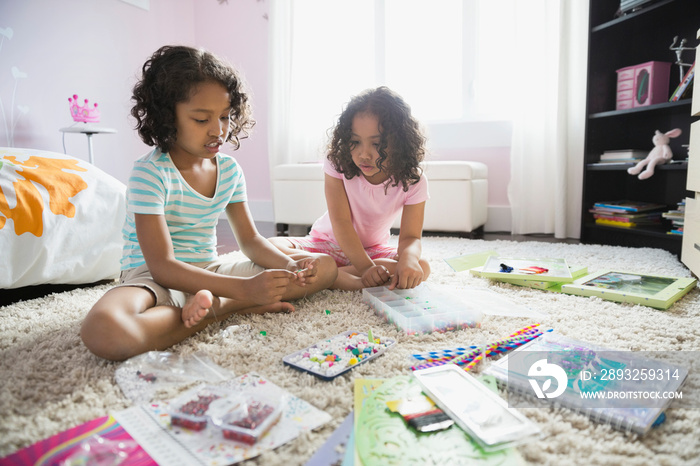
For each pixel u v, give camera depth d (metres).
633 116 2.26
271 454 0.57
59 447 0.57
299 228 2.92
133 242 1.07
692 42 2.10
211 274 0.96
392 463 0.55
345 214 1.37
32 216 1.32
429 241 2.25
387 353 0.87
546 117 2.51
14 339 0.97
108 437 0.60
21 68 2.51
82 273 1.43
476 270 1.45
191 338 0.94
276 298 0.94
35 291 1.38
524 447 0.60
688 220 1.52
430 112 3.03
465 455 0.57
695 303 1.18
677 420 0.66
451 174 2.39
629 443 0.61
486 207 2.71
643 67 2.14
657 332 0.97
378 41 3.02
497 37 2.80
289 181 2.73
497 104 2.85
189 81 0.98
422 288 1.23
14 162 1.41
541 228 2.65
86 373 0.78
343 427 0.62
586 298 1.23
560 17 2.36
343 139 1.24
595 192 2.37
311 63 3.10
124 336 0.80
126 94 3.09
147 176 1.00
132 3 3.08
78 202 1.43
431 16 2.95
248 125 1.24
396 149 1.22
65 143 2.74
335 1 3.03
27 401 0.70
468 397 0.67
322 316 1.08
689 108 2.02
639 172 2.12
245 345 0.91
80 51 2.80
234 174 1.20
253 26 3.39
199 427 0.62
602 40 2.28
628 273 1.42
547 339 0.91
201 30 3.57
